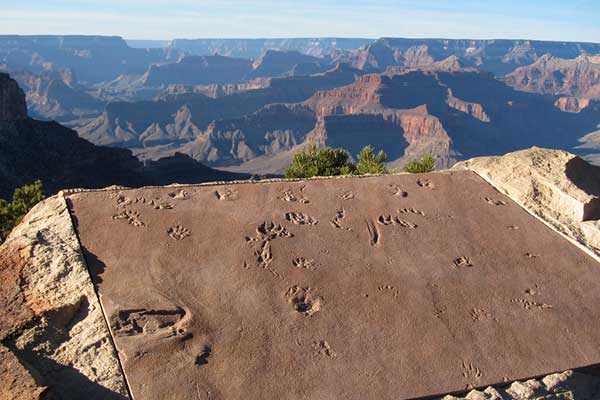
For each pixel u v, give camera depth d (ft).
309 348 21.98
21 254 24.53
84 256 24.88
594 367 23.35
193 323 22.15
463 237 30.19
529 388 21.62
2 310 21.72
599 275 28.63
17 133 296.10
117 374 19.70
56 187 294.46
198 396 19.38
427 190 34.24
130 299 22.72
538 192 34.50
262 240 27.43
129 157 370.12
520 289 26.94
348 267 26.63
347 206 31.48
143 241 26.16
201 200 30.01
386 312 24.30
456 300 25.61
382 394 20.58
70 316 22.17
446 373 21.84
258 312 23.24
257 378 20.42
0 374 17.46
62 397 18.38
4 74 290.35
